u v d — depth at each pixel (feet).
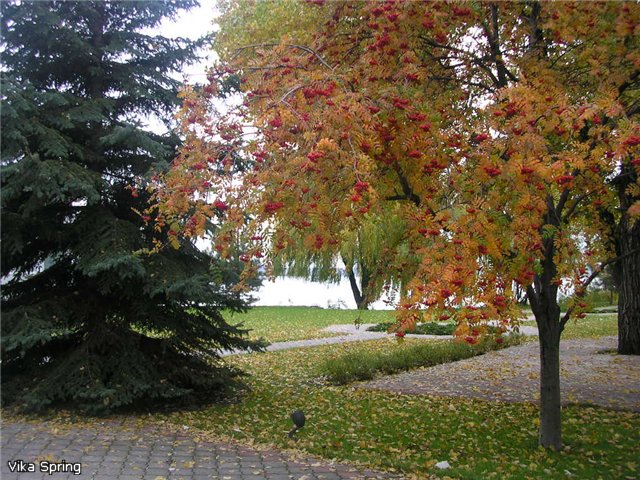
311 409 23.65
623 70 16.48
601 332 53.83
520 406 23.62
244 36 26.09
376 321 69.15
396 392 26.86
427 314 11.11
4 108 18.12
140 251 19.12
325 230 13.01
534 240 12.76
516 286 14.53
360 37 18.83
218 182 14.76
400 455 17.49
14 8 20.65
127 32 23.18
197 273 22.38
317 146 11.98
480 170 12.68
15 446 16.75
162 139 23.44
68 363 20.86
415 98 15.20
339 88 14.42
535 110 13.39
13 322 19.89
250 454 16.81
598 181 15.89
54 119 20.26
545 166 12.05
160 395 21.22
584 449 17.81
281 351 41.83
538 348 40.93
